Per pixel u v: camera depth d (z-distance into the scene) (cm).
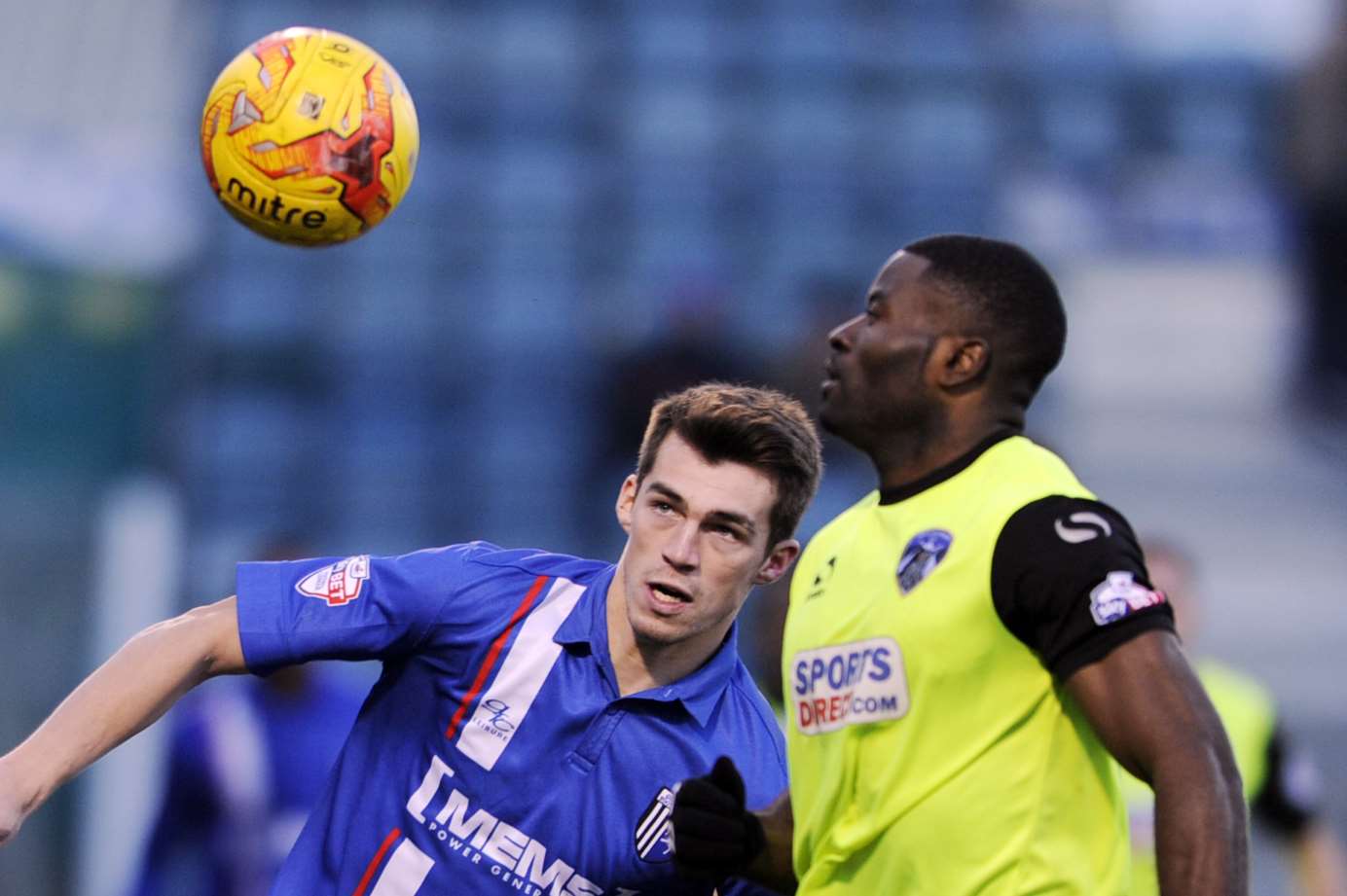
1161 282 5791
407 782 1015
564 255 4266
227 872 1892
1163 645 856
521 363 4106
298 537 2141
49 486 2538
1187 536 4569
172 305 2942
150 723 947
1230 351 5797
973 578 911
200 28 4219
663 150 4416
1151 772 840
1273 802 1834
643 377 3616
